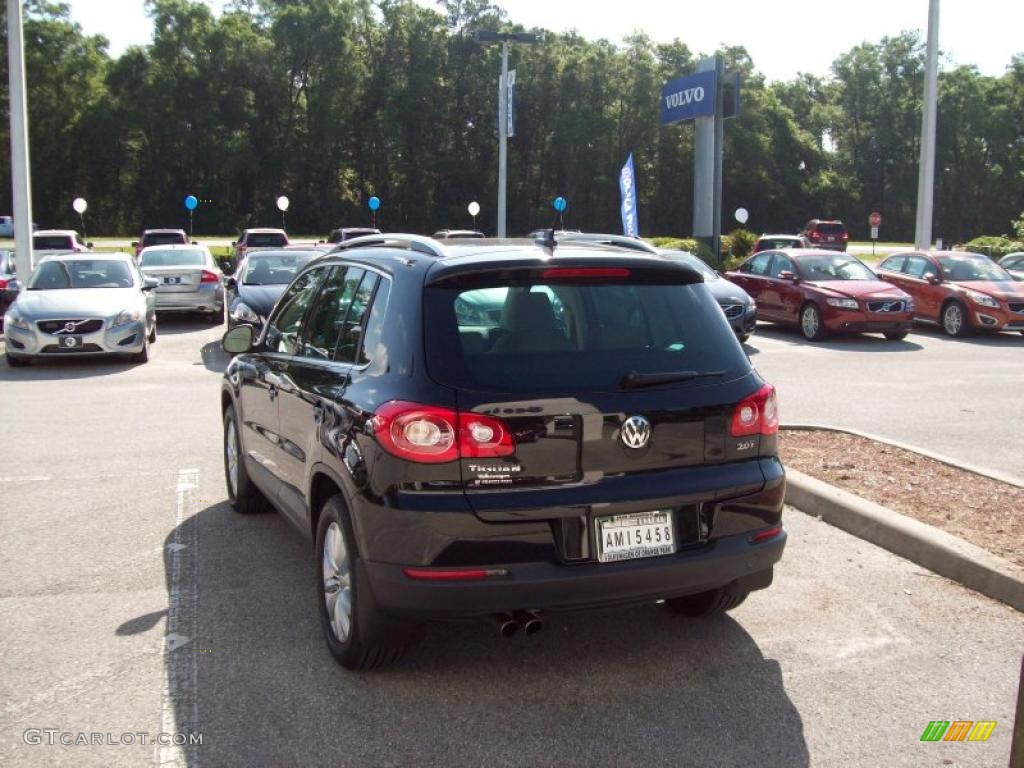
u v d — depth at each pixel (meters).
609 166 83.88
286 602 5.04
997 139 92.06
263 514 6.64
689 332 4.21
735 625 4.78
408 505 3.68
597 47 82.69
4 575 5.44
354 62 78.25
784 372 13.59
